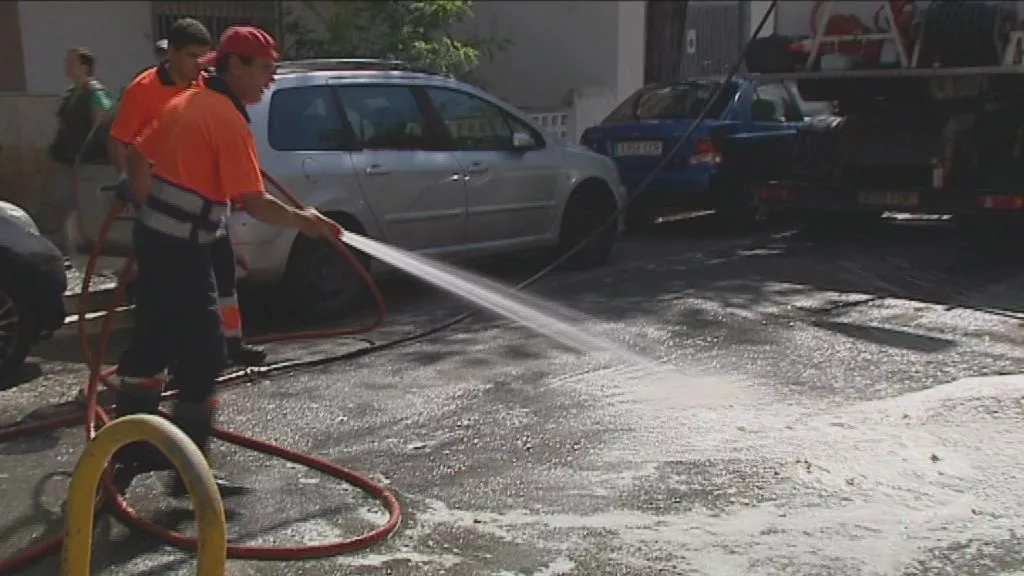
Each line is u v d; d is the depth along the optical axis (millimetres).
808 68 10422
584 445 5270
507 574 4012
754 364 6586
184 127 4387
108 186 7125
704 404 5852
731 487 4758
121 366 4656
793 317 7742
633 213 12258
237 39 4512
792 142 11445
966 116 10047
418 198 8164
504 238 8953
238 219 7043
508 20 16203
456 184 8430
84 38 12531
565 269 9695
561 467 5004
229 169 4418
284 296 7637
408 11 12844
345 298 7809
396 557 4145
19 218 6305
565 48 15875
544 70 16125
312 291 7609
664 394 6031
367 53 12766
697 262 10062
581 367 6551
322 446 5273
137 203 4598
